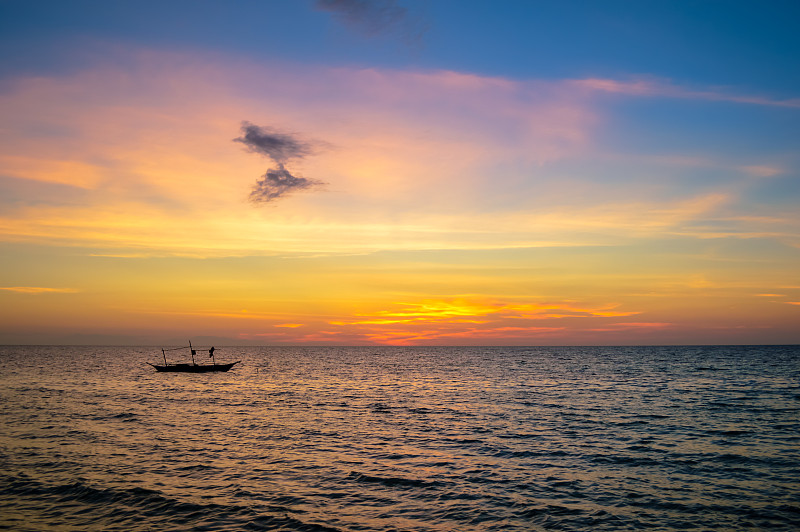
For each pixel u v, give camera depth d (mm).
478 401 58094
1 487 23281
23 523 19078
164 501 21656
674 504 21531
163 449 31391
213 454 30203
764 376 94312
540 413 47812
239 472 26344
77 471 26000
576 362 165500
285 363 169500
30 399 57656
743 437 35125
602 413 47406
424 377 99438
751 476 25562
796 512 20469
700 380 85625
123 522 19344
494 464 28234
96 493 22547
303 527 19031
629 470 26891
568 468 27359
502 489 23750
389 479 25312
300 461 28766
